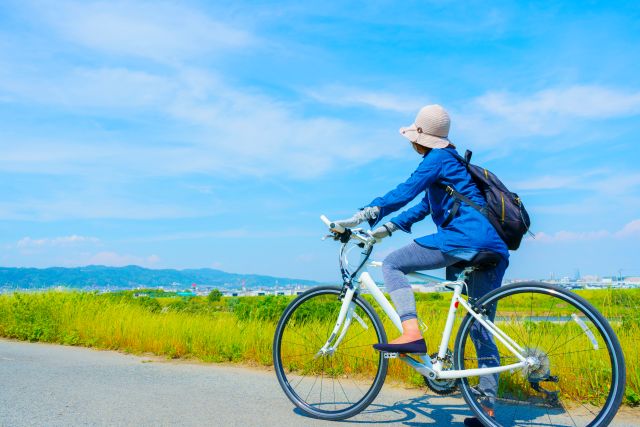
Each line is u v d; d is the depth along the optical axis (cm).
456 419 385
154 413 389
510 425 352
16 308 949
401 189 361
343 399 431
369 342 500
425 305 534
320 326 458
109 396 440
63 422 365
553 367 384
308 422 374
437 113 375
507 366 345
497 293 349
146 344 713
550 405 388
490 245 344
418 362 367
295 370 484
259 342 643
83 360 638
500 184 358
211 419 375
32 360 636
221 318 827
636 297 524
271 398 440
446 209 360
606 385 397
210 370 573
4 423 362
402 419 385
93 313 894
